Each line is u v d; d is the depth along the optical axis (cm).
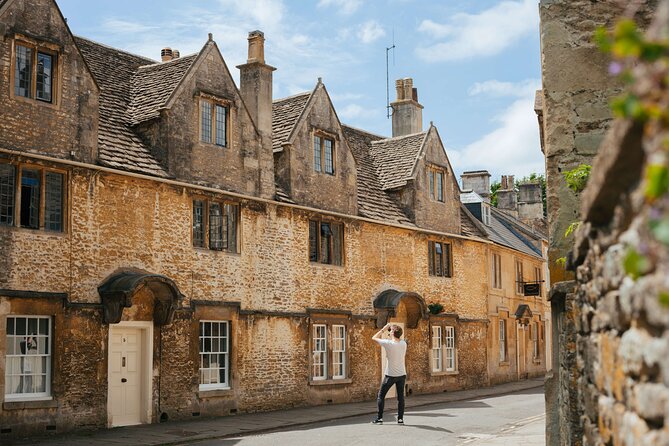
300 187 2336
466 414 1942
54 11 1720
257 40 2261
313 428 1673
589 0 878
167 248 1897
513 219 4456
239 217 2112
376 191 2845
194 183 1981
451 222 3055
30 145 1642
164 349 1858
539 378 3934
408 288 2756
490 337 3284
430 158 2973
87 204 1731
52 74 1717
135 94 2117
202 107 2055
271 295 2183
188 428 1706
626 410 379
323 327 2384
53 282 1644
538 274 4200
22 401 1555
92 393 1689
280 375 2186
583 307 559
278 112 2491
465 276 3106
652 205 276
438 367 2906
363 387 2502
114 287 1709
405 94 3444
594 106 869
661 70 247
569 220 865
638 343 337
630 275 343
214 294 2008
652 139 268
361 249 2552
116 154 1842
